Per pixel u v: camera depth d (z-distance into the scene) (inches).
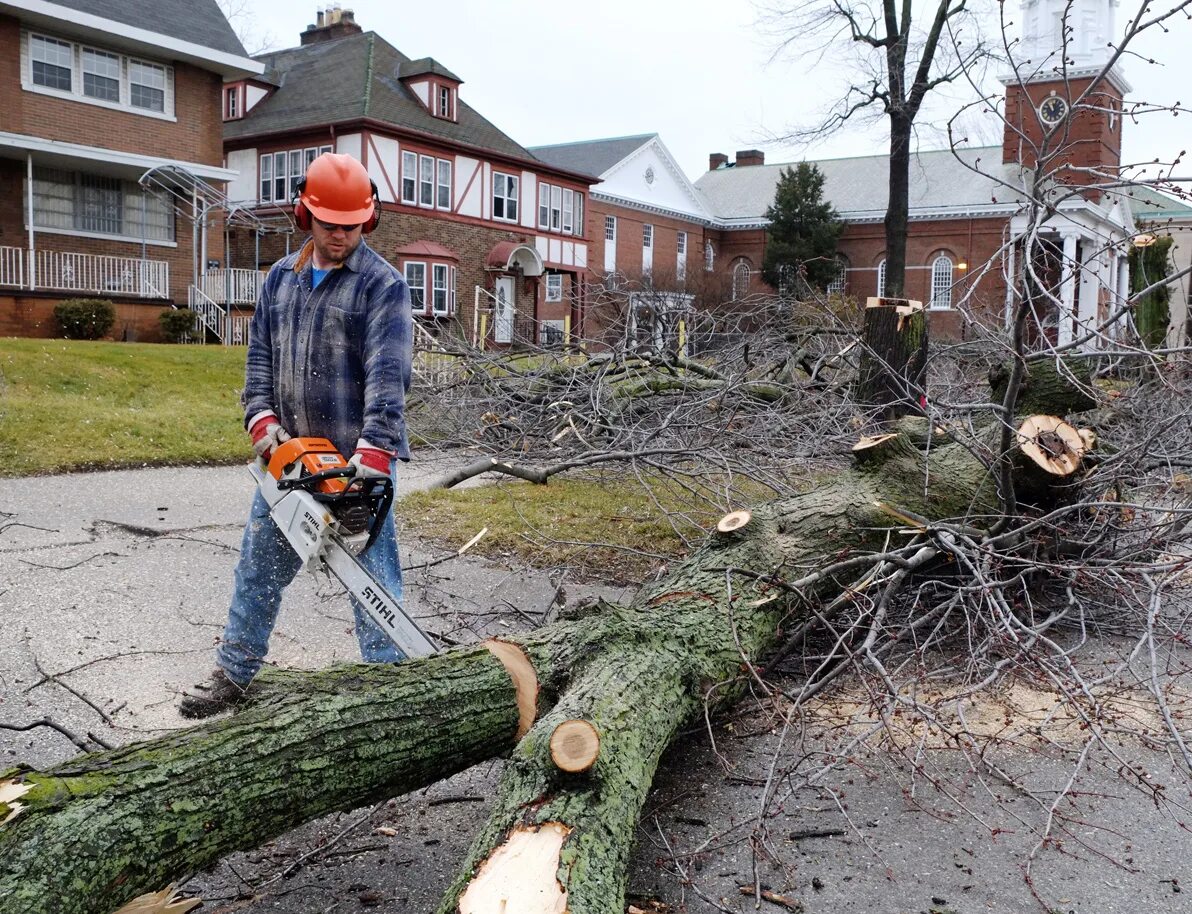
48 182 818.2
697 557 159.8
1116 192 160.4
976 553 151.3
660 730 107.7
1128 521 188.4
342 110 1093.1
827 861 105.2
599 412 281.7
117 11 828.6
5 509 261.9
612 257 1599.4
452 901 77.3
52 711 136.9
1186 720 144.9
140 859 78.0
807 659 158.9
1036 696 152.0
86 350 519.8
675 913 94.9
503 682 108.0
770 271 1572.3
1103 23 1176.2
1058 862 106.0
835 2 808.3
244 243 1127.0
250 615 136.3
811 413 278.2
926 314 283.3
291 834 109.3
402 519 268.2
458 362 344.8
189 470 343.6
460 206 1197.1
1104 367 236.4
